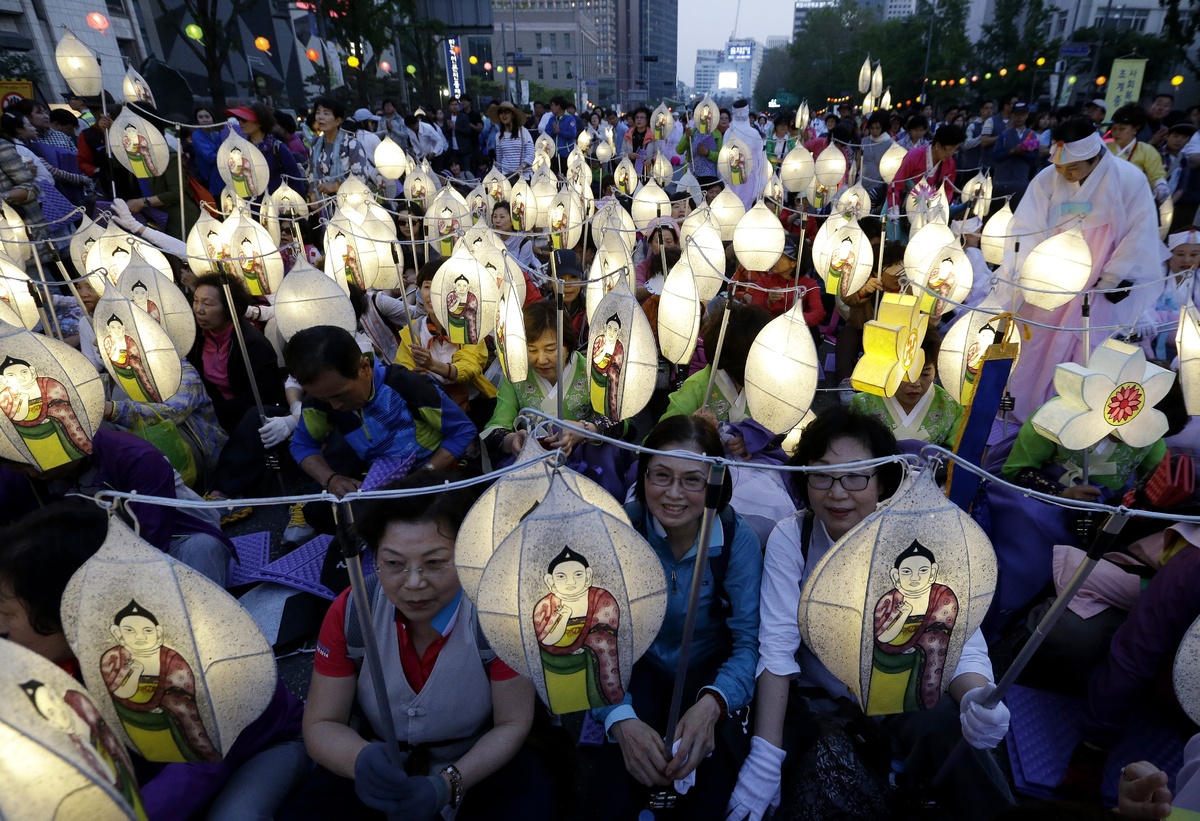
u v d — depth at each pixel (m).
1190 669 1.18
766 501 2.67
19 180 5.60
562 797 1.99
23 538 1.52
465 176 13.45
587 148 11.59
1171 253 4.18
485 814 1.77
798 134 12.55
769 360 2.07
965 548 1.16
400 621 1.74
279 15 24.31
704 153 9.85
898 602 1.18
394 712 1.76
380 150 6.23
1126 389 2.05
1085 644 2.30
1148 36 25.88
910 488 1.15
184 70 19.72
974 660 1.89
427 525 1.57
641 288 5.01
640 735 1.82
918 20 39.75
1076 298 3.96
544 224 5.98
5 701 0.78
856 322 4.84
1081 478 2.74
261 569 3.12
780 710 1.94
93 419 2.04
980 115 13.59
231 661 1.11
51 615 1.51
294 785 1.85
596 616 1.17
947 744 1.89
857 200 6.06
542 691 1.25
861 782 1.88
